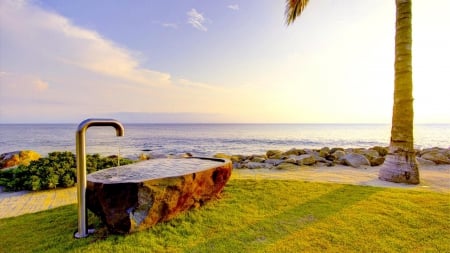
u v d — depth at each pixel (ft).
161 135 138.21
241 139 107.96
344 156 31.04
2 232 10.73
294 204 13.57
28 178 18.78
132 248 9.09
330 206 13.17
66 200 16.26
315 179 21.17
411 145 19.69
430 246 9.12
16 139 108.06
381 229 10.45
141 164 14.71
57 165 20.47
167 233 10.25
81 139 10.32
